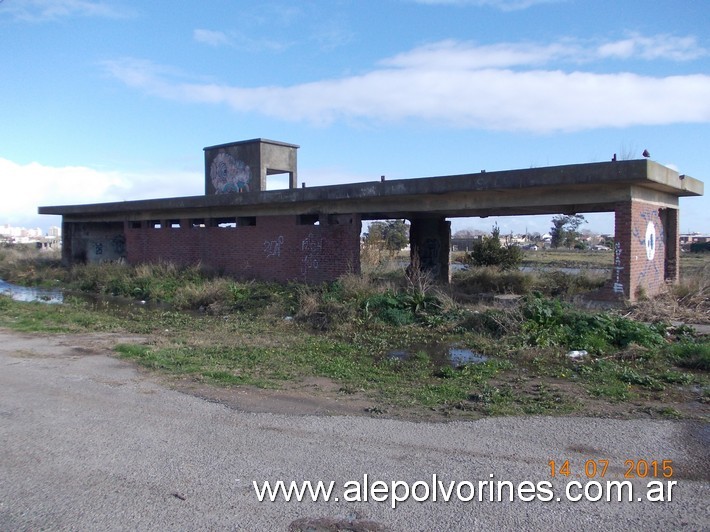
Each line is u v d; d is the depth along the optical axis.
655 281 15.27
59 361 9.84
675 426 6.38
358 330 12.91
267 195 19.16
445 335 12.20
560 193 14.28
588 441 5.89
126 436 6.07
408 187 15.77
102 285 22.45
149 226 24.91
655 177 12.70
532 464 5.32
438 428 6.30
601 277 19.41
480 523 4.29
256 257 20.47
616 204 13.53
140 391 7.85
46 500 4.65
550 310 11.69
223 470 5.20
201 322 14.52
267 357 10.13
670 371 8.81
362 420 6.59
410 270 18.88
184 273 21.17
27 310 16.45
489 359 9.85
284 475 5.09
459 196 15.87
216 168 25.55
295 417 6.71
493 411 6.93
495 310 12.62
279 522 4.31
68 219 29.02
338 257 18.19
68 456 5.53
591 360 9.71
